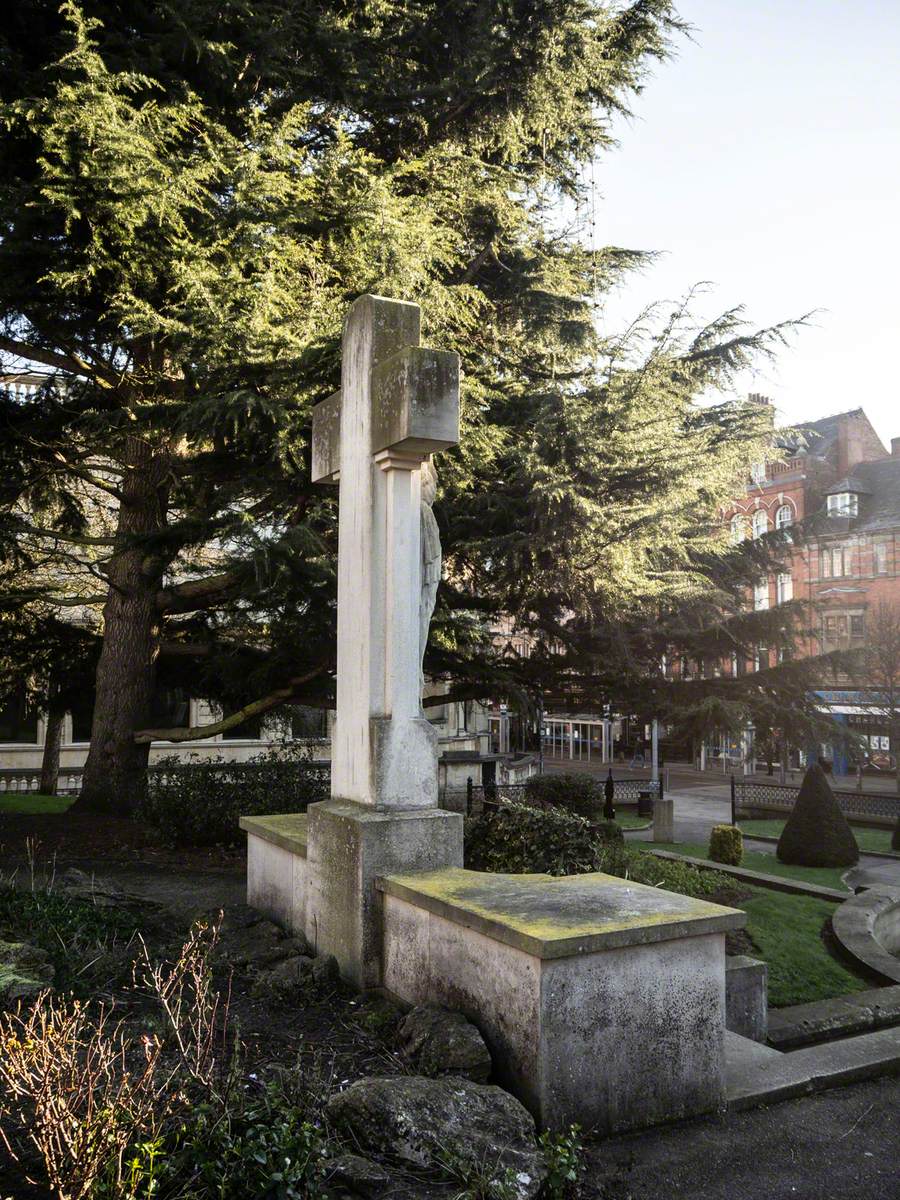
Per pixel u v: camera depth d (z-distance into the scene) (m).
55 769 20.17
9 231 10.52
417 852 5.01
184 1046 3.79
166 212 10.10
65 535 12.52
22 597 12.76
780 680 13.95
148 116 10.42
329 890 5.26
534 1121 3.55
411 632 5.27
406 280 10.90
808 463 47.78
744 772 41.91
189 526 11.16
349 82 12.84
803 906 10.28
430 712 28.56
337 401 6.00
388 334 5.41
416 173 13.20
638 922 3.82
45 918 5.73
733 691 13.82
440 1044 3.81
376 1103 3.24
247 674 13.48
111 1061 3.14
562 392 12.88
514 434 12.54
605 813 22.47
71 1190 2.48
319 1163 2.95
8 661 14.61
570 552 11.84
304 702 14.00
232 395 9.76
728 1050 4.78
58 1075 2.80
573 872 6.06
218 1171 2.76
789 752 16.44
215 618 14.76
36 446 12.66
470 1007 4.05
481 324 14.07
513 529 12.04
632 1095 3.79
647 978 3.85
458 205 13.45
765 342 14.08
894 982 7.68
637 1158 3.57
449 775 22.19
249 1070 3.68
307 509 12.00
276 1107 3.19
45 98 10.14
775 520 48.91
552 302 14.08
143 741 13.45
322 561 10.39
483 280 14.63
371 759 5.12
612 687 14.25
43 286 11.34
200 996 3.96
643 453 11.95
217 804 10.60
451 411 5.01
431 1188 2.98
